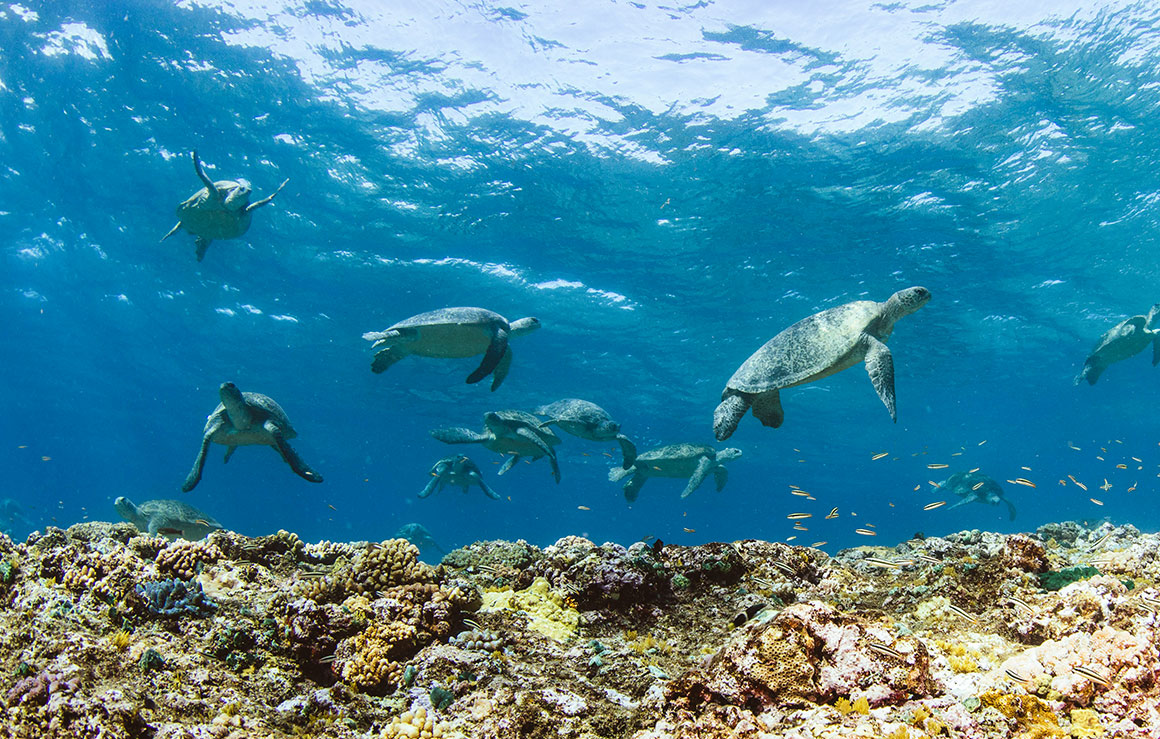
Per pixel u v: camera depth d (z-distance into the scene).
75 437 72.69
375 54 18.17
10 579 4.36
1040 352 33.06
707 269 25.31
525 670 3.80
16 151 23.80
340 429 53.47
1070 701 3.04
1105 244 22.86
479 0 17.00
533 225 23.61
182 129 21.14
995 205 20.92
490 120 19.69
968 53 16.83
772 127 18.94
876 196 20.88
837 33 16.97
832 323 6.89
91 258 30.03
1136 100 17.16
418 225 24.12
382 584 4.66
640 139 19.80
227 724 3.17
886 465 63.03
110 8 17.70
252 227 25.00
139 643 3.81
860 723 2.88
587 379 37.53
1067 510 120.12
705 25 17.23
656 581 5.09
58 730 2.89
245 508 118.44
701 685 3.31
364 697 3.58
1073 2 15.44
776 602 4.73
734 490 81.31
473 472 21.48
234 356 39.09
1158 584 4.43
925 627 4.33
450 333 9.29
